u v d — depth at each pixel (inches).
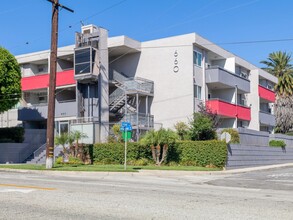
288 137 1653.5
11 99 1334.9
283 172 1048.2
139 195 453.4
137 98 1312.7
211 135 1149.7
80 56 1336.1
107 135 1293.1
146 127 1302.9
